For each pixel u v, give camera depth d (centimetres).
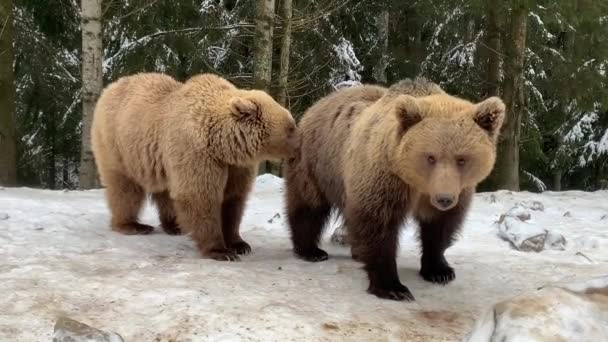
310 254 562
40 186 1827
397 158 408
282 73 1241
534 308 276
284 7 1241
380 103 462
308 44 1623
